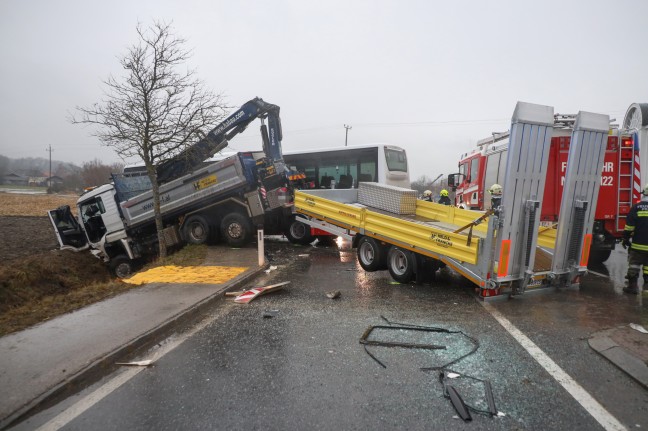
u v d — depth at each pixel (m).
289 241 14.02
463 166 14.62
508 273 5.91
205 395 3.43
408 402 3.25
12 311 5.68
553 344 4.43
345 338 4.68
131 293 6.59
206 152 12.34
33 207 33.38
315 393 3.42
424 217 9.21
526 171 5.72
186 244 12.98
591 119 5.98
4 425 2.97
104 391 3.53
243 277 7.73
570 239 6.34
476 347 4.35
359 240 8.55
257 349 4.41
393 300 6.29
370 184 9.57
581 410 3.12
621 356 3.96
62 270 10.49
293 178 12.57
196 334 4.93
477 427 2.91
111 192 12.67
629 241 6.68
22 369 3.79
